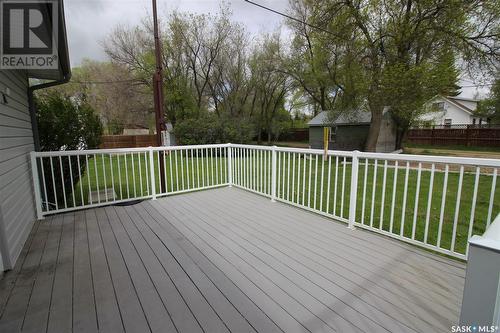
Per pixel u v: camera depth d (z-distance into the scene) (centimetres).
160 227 306
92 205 378
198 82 1741
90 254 242
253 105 2025
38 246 258
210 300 176
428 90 880
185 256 237
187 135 1323
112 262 227
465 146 1548
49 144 432
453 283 194
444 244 294
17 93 326
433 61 908
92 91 1861
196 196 438
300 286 192
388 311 165
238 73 1816
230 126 1399
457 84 1059
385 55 934
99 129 508
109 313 165
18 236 253
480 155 1204
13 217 246
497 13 812
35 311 167
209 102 1886
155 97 483
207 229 299
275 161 400
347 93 1120
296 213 353
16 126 300
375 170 273
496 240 82
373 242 264
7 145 253
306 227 304
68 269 216
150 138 1698
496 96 1745
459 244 294
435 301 174
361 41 949
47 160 429
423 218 375
